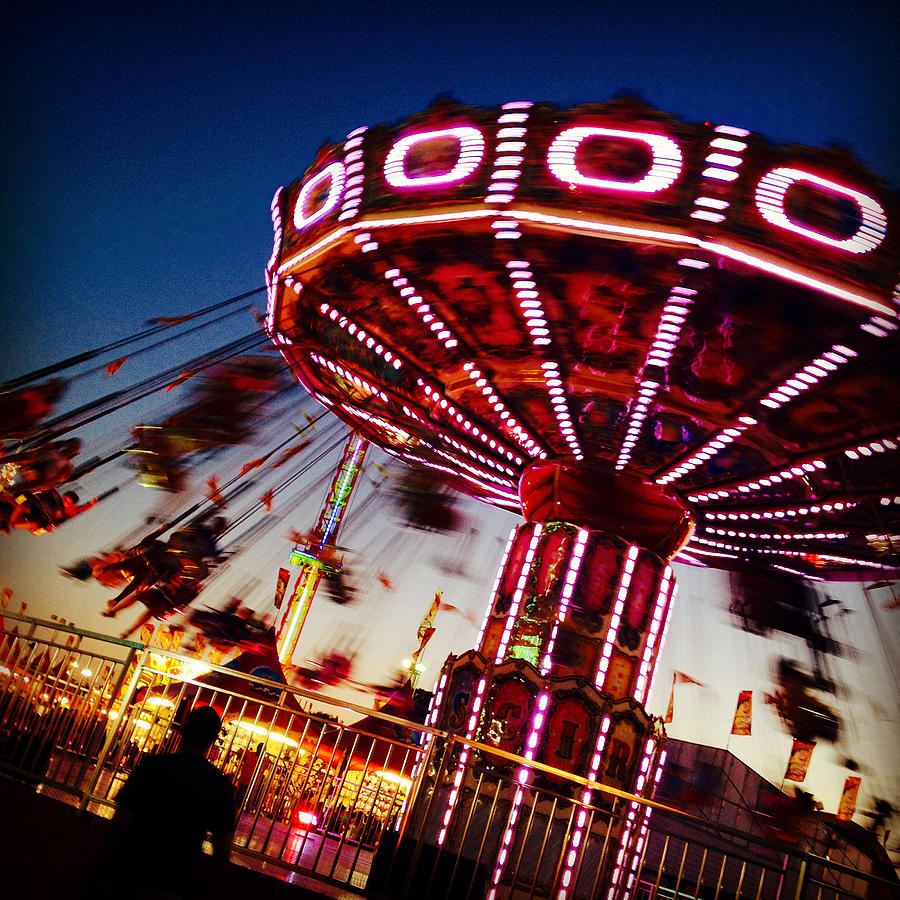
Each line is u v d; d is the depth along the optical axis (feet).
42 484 49.21
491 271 24.72
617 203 21.20
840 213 20.31
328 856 27.45
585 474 33.99
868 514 31.89
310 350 33.47
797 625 69.82
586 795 29.32
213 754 36.11
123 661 22.85
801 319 22.27
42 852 18.81
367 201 24.23
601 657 31.91
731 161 20.51
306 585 79.92
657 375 28.04
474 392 32.14
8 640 25.94
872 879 18.34
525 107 22.04
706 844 20.11
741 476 32.50
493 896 25.76
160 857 12.87
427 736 31.73
